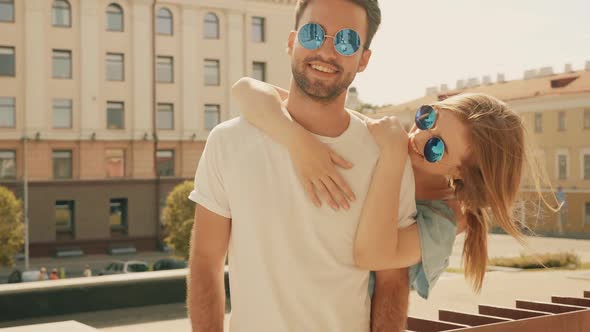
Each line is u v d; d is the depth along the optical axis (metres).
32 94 37.34
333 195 1.72
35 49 37.38
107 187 39.12
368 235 1.75
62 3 38.12
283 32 44.03
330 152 1.74
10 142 37.09
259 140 1.74
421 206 1.96
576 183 48.31
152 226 40.41
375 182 1.76
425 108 1.94
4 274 34.00
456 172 1.98
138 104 40.03
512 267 17.62
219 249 1.79
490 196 1.93
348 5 1.73
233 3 42.31
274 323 1.70
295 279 1.72
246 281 1.72
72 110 38.47
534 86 55.09
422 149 1.97
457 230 2.06
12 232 33.44
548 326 2.63
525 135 1.96
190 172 41.47
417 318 2.62
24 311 5.36
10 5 37.00
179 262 25.88
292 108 1.81
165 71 41.06
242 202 1.72
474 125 1.89
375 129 1.81
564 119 49.12
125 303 5.79
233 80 42.50
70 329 3.57
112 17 39.47
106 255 39.03
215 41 42.22
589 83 50.66
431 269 1.91
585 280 7.04
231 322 1.77
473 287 2.11
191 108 41.47
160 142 40.75
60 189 38.03
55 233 38.03
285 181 1.72
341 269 1.76
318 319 1.75
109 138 39.38
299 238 1.73
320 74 1.73
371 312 1.91
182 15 41.19
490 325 2.44
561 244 38.12
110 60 39.47
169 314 5.63
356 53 1.74
